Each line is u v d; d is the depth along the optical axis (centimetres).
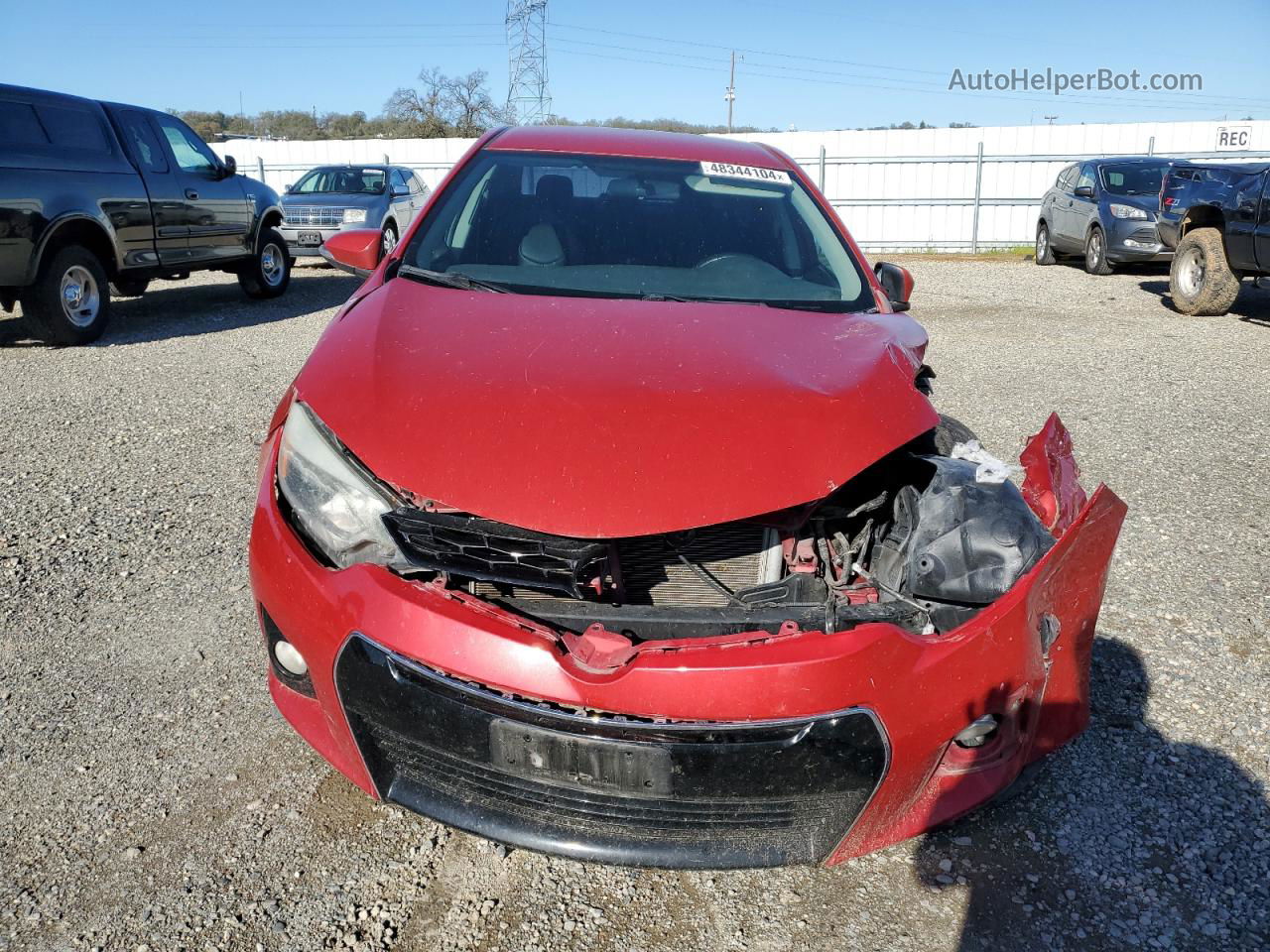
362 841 240
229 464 517
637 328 262
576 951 210
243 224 1098
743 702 194
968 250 2255
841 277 332
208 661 317
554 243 325
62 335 835
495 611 204
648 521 199
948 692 208
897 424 231
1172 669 327
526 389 224
